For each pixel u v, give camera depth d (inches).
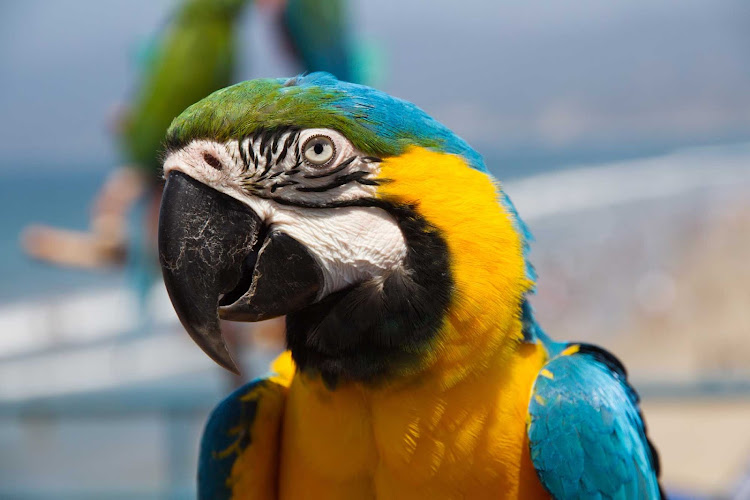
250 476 24.8
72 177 851.4
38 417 46.2
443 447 23.6
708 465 71.5
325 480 24.2
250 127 23.4
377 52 42.8
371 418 23.9
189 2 40.7
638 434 24.9
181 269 23.5
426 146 23.7
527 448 23.9
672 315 153.9
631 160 566.6
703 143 828.0
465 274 23.5
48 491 64.7
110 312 177.0
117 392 123.3
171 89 40.4
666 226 242.2
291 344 24.2
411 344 23.5
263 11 39.4
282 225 23.5
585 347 25.2
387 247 23.5
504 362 23.8
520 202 322.3
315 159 23.4
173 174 23.7
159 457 74.8
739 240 209.3
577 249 212.5
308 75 24.3
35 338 169.8
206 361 135.1
